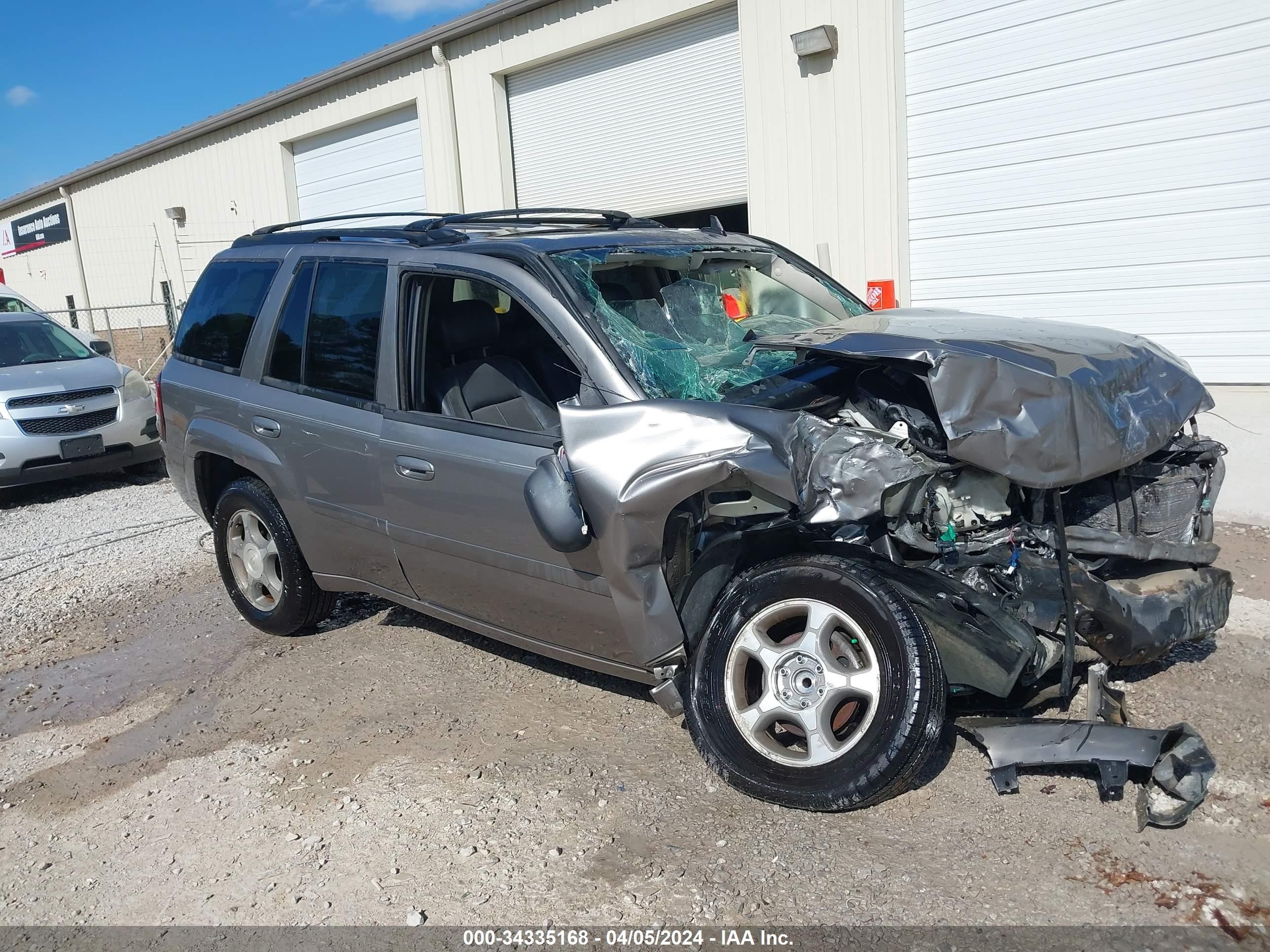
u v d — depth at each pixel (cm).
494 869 303
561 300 359
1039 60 699
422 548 403
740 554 334
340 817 340
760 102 864
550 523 330
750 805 324
